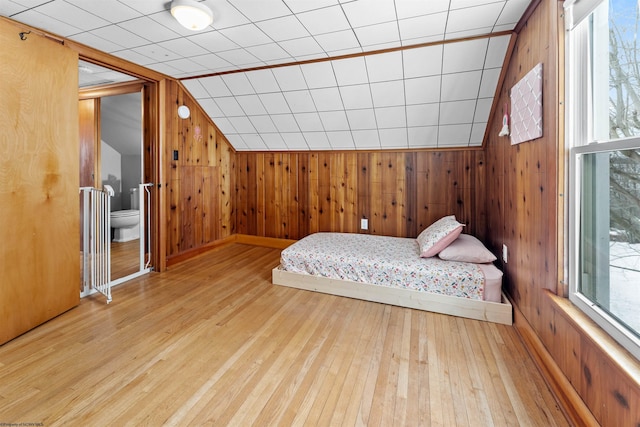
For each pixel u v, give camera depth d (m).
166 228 3.35
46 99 2.11
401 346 1.92
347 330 2.12
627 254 1.16
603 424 1.14
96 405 1.42
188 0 1.75
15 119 1.92
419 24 2.04
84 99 3.79
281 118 3.52
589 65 1.40
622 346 1.13
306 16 1.94
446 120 2.99
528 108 1.87
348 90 2.91
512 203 2.28
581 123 1.45
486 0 1.77
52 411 1.39
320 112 3.27
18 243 1.97
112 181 5.03
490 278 2.26
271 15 1.93
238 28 2.11
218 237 4.20
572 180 1.49
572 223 1.50
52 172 2.18
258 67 2.86
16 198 1.95
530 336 1.85
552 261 1.59
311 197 4.01
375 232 3.70
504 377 1.62
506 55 2.28
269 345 1.93
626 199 1.16
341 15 1.93
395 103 2.93
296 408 1.42
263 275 3.19
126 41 2.34
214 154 4.04
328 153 3.86
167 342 1.95
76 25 2.10
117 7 1.88
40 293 2.12
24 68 1.96
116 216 4.37
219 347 1.91
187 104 3.53
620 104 1.20
